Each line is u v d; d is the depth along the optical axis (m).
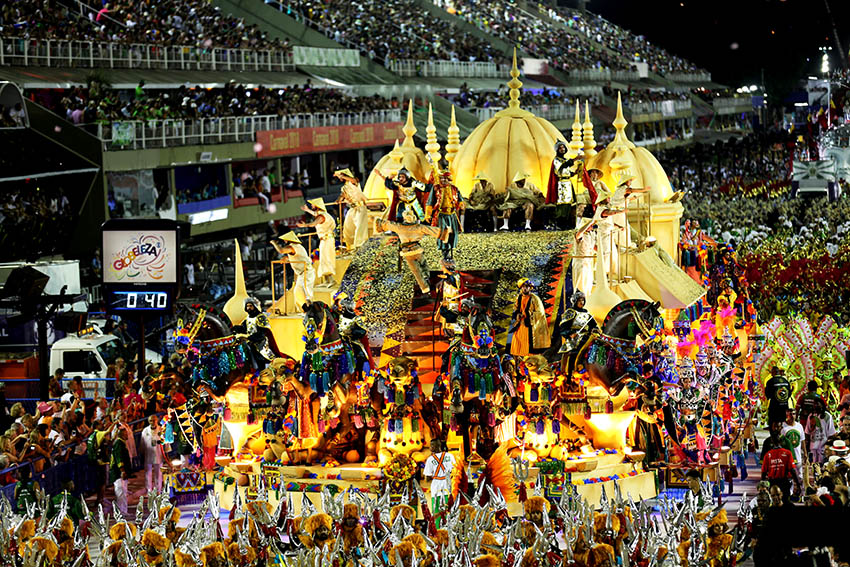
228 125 46.75
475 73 77.81
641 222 27.69
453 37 81.00
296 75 60.56
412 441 20.92
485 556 15.31
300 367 21.16
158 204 43.16
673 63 119.25
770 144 104.88
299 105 52.94
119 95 46.84
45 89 42.91
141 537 16.36
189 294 38.69
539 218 25.39
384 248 24.47
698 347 24.73
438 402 20.83
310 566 15.70
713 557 15.70
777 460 20.28
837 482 17.28
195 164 45.19
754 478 24.23
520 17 99.31
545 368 20.80
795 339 28.09
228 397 22.28
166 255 27.77
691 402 22.06
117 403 25.12
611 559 15.40
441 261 23.72
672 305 24.23
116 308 27.84
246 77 55.56
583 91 85.38
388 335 21.97
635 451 22.00
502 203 25.38
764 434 28.17
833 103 106.75
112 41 48.03
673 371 22.06
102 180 40.12
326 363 20.73
